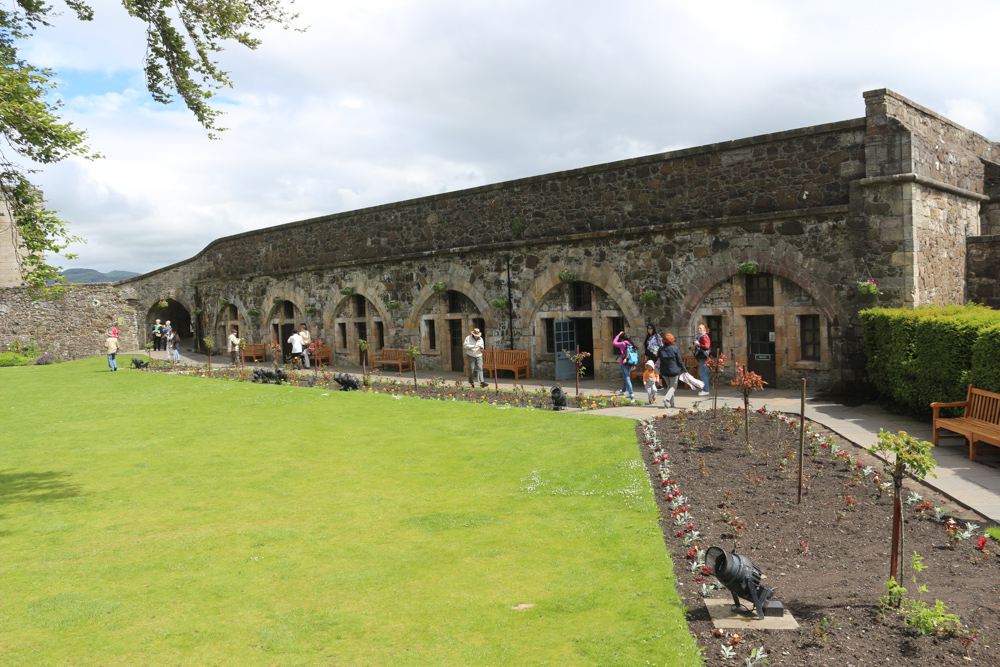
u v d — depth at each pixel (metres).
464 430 11.12
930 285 13.03
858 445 8.71
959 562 5.07
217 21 9.39
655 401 13.30
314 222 25.45
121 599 5.26
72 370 24.28
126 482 8.70
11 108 6.79
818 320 13.73
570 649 4.27
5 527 7.05
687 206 15.17
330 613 4.95
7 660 4.39
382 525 6.86
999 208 15.93
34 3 8.16
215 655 4.40
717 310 14.92
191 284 33.69
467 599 5.10
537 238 17.98
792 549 5.51
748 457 8.30
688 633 4.29
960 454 8.09
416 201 21.41
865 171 12.68
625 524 6.41
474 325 20.38
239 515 7.31
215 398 15.58
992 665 3.71
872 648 3.94
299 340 24.12
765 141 13.91
